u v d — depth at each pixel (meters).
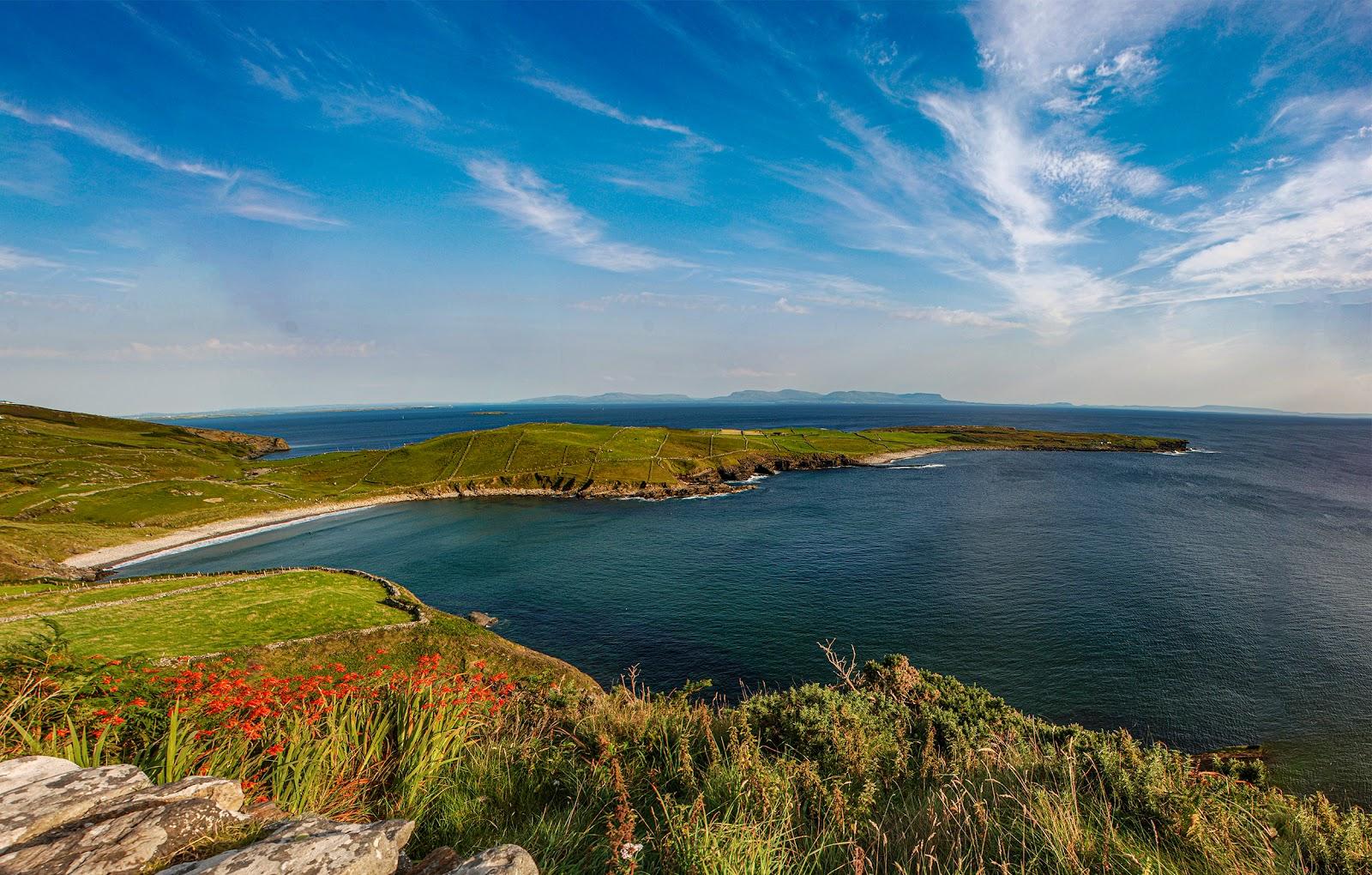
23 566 58.19
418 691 6.57
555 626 42.97
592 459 118.50
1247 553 55.91
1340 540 60.53
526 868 3.12
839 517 77.31
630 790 5.82
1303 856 5.11
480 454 122.69
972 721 11.87
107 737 5.02
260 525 85.44
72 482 93.31
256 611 38.31
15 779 3.48
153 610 37.72
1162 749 6.64
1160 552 56.47
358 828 3.31
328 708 6.00
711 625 42.38
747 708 8.88
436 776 5.69
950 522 71.69
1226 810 5.33
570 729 8.12
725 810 5.16
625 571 56.22
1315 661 34.31
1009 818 5.16
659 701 9.25
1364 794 23.58
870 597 46.47
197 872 2.70
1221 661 34.62
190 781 3.67
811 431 175.75
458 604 48.72
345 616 38.44
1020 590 46.75
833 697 9.23
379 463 121.56
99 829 3.01
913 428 197.75
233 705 5.66
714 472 120.25
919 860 4.54
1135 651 35.97
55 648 5.47
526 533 75.38
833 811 5.25
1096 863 4.36
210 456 141.88
